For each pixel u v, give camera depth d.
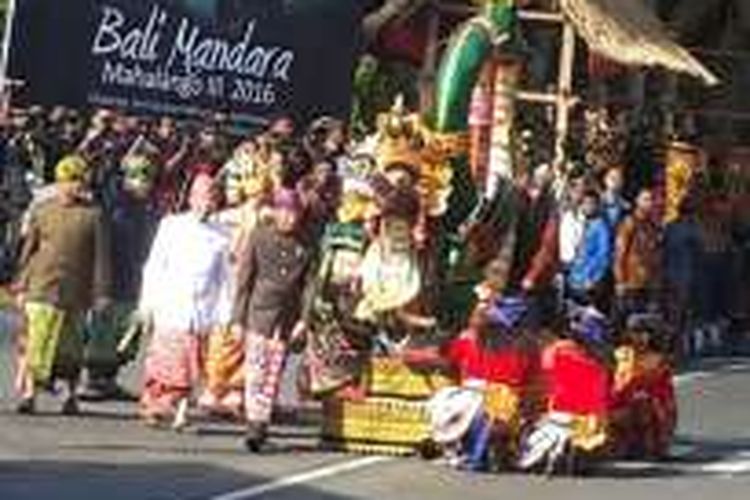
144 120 25.02
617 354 19.17
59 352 19.42
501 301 18.17
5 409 19.66
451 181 19.00
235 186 19.69
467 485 17.34
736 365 27.55
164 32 25.69
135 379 22.09
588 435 18.17
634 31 28.28
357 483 17.14
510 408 18.03
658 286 24.88
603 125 28.86
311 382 18.72
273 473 17.38
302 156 21.16
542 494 17.12
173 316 19.25
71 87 25.45
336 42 26.61
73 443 18.12
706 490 17.73
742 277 30.11
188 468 17.31
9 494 15.77
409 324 18.62
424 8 29.70
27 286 19.38
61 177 19.48
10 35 25.31
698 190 29.86
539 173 19.70
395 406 18.61
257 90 26.22
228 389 19.44
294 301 18.41
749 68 34.94
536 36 30.14
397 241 18.67
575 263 23.89
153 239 20.95
